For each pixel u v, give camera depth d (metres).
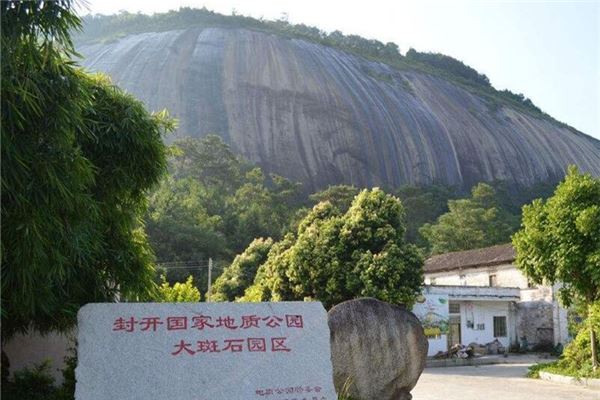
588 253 14.69
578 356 16.62
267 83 88.25
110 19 110.56
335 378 8.95
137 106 8.16
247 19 107.19
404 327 9.38
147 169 8.23
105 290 7.90
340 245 19.78
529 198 84.94
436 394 13.60
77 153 6.45
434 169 84.19
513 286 29.61
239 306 6.16
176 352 5.75
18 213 5.95
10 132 5.81
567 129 109.88
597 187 15.11
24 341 9.92
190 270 39.69
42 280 6.44
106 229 8.08
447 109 95.56
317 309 6.37
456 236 47.72
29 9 5.66
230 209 52.22
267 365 5.95
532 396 13.07
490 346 28.03
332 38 113.12
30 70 5.96
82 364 5.52
